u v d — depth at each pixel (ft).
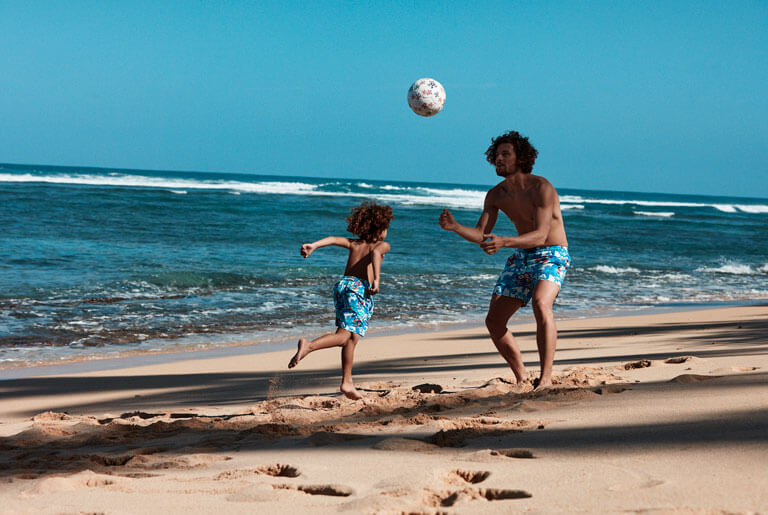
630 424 10.20
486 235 15.29
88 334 32.48
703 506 6.29
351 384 16.94
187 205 126.52
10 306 37.32
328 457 9.34
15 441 12.40
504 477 7.75
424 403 14.34
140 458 9.84
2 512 7.19
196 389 20.52
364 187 259.39
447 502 7.18
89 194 136.05
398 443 9.87
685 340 27.09
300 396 17.90
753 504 6.29
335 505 7.08
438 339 32.12
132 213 105.70
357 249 17.83
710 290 57.93
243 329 35.24
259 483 8.10
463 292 50.88
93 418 15.39
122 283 46.29
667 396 12.34
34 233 73.15
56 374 24.73
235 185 222.89
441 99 19.60
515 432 10.39
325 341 16.58
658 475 7.41
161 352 29.55
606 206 234.17
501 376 19.11
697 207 274.57
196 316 37.96
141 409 17.26
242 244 76.79
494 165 16.31
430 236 97.09
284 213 121.08
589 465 8.05
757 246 112.98
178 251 66.49
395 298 47.09
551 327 15.46
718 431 9.23
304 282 51.49
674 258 87.56
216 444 10.91
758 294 55.98
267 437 11.32
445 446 9.95
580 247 96.07
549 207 15.61
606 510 6.36
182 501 7.46
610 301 49.83
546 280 15.78
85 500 7.60
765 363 17.20
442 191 261.85
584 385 15.38
